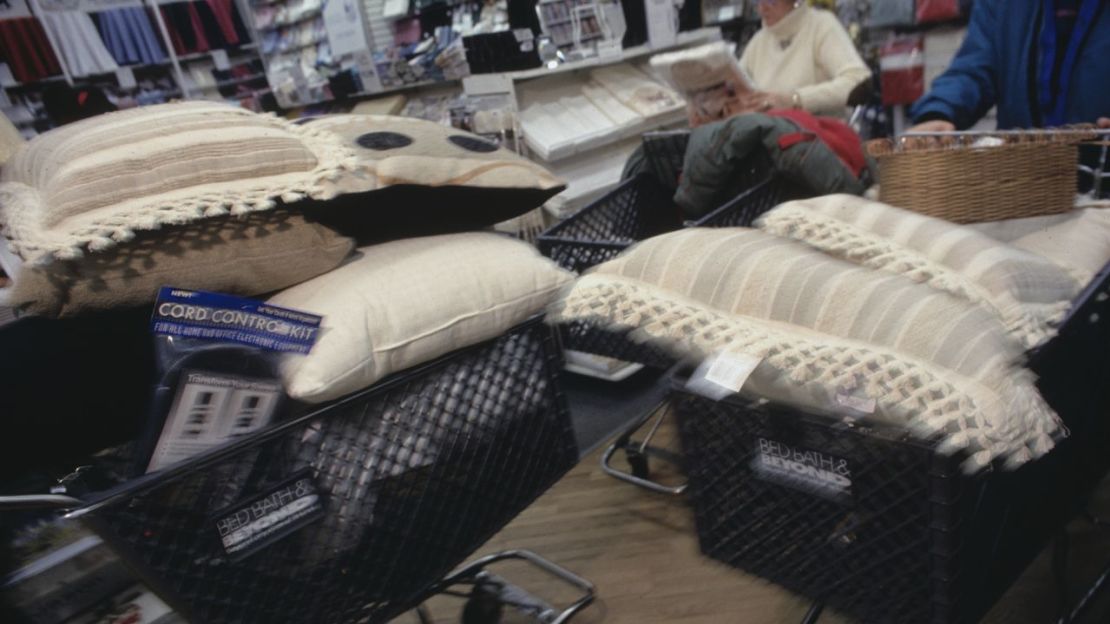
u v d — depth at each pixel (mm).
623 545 1837
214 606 917
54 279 929
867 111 3254
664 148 2250
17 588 1147
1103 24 1671
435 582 1165
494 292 1171
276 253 1073
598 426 2318
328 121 1235
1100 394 1112
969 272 927
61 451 1041
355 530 1047
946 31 2932
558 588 1732
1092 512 1640
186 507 875
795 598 1556
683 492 1878
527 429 1261
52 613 1172
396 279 1112
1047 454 982
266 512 945
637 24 3098
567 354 2561
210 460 876
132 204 955
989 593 968
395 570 1103
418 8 3258
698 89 2275
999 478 886
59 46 2676
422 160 1167
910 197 1284
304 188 1052
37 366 1004
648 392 2480
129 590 1222
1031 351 862
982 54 1913
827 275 933
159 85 3059
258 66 3473
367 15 3408
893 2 2996
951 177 1240
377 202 1167
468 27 3064
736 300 969
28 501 774
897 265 948
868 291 898
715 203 2045
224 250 1030
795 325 915
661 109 2949
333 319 1033
